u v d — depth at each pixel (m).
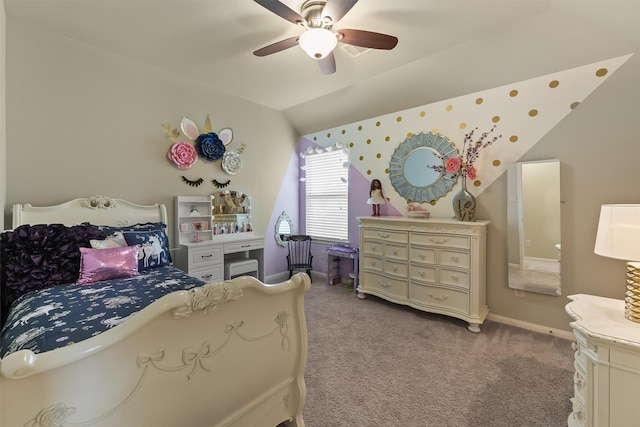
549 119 2.50
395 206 3.59
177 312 0.97
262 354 1.31
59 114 2.42
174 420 1.01
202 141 3.31
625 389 1.16
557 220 2.48
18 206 2.16
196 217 3.34
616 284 2.25
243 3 1.97
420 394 1.76
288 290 1.40
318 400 1.71
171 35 2.38
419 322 2.81
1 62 1.95
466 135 2.97
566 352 2.22
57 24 2.24
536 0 1.93
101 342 0.81
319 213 4.45
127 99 2.79
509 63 2.51
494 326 2.71
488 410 1.62
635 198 2.16
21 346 1.16
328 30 1.82
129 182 2.83
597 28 2.04
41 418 0.74
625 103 2.18
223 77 3.17
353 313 3.05
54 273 1.99
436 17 2.12
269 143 4.18
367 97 3.48
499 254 2.80
